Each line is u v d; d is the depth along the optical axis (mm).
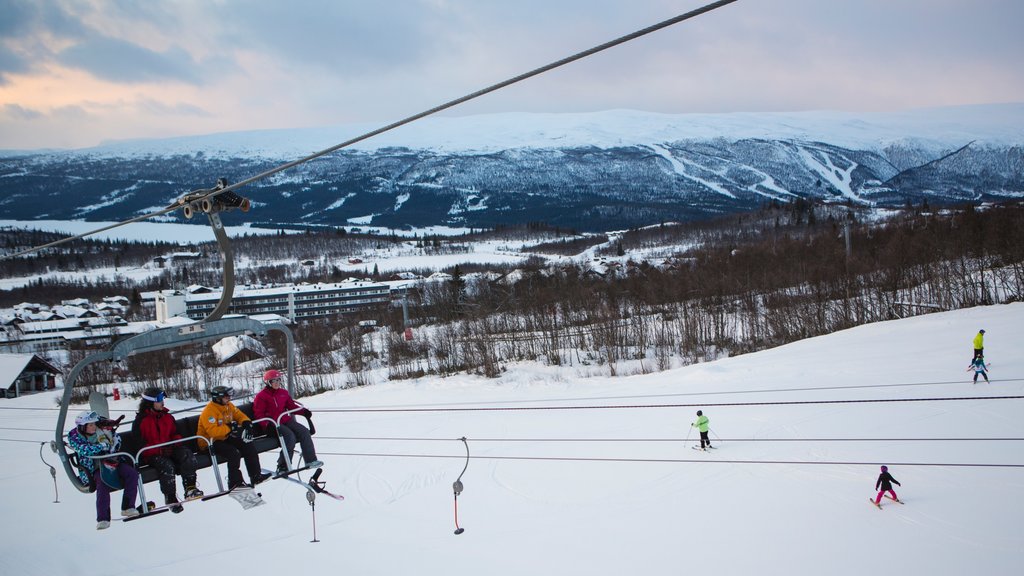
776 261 100625
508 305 103125
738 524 27312
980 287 81250
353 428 53844
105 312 182125
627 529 27938
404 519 31156
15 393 97000
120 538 30609
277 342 115375
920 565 23047
